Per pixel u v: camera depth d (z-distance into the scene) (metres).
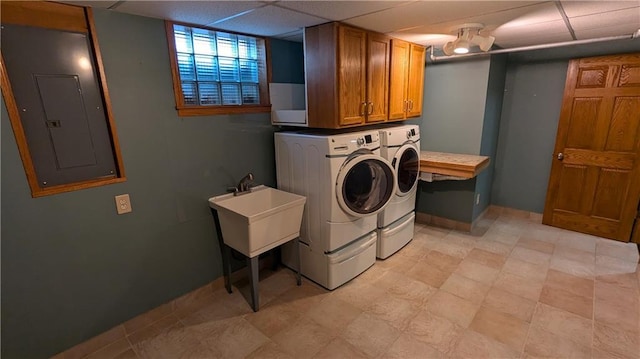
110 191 1.94
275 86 2.75
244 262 2.75
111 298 2.04
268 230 2.25
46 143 1.68
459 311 2.27
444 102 3.56
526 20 2.14
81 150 1.80
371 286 2.59
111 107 1.87
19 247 1.66
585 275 2.67
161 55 2.04
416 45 3.05
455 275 2.72
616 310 2.23
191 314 2.31
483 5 1.79
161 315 2.29
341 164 2.36
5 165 1.56
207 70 2.36
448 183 3.63
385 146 2.71
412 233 3.38
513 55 3.60
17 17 1.52
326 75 2.30
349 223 2.54
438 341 2.00
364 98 2.54
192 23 2.13
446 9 1.88
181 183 2.26
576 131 3.33
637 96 2.96
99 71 1.80
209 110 2.33
